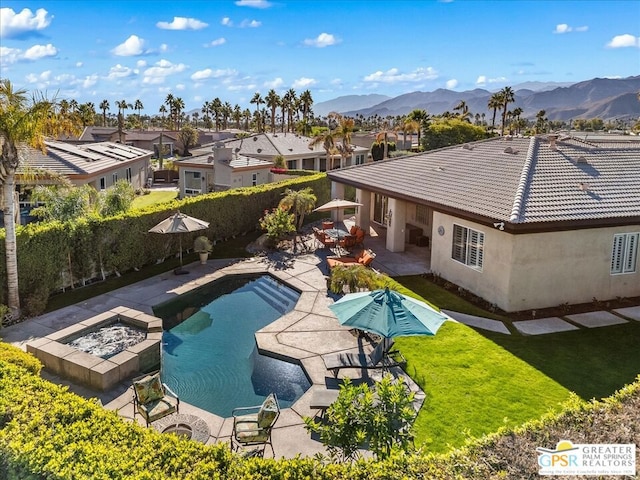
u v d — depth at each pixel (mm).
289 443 8594
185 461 5672
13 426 6176
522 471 5508
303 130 92875
